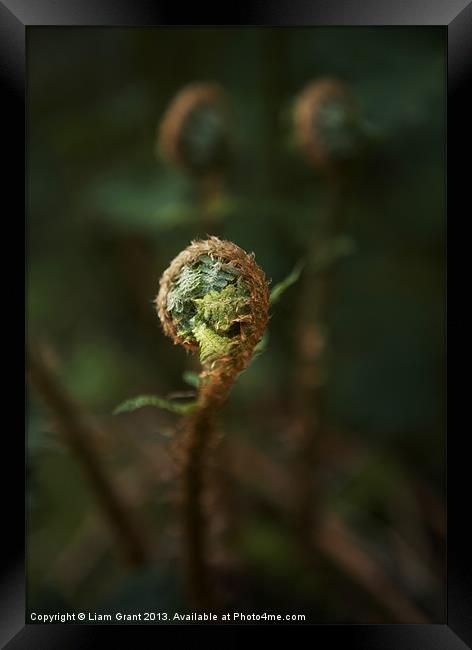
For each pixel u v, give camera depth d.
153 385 0.76
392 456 0.74
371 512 0.72
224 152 0.67
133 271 0.77
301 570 0.67
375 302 0.75
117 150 0.76
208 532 0.57
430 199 0.73
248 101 0.75
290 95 0.74
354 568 0.67
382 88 0.71
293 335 0.72
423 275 0.74
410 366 0.75
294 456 0.71
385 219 0.74
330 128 0.64
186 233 0.73
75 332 0.77
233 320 0.50
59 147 0.76
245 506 0.72
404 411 0.74
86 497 0.72
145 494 0.70
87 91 0.77
